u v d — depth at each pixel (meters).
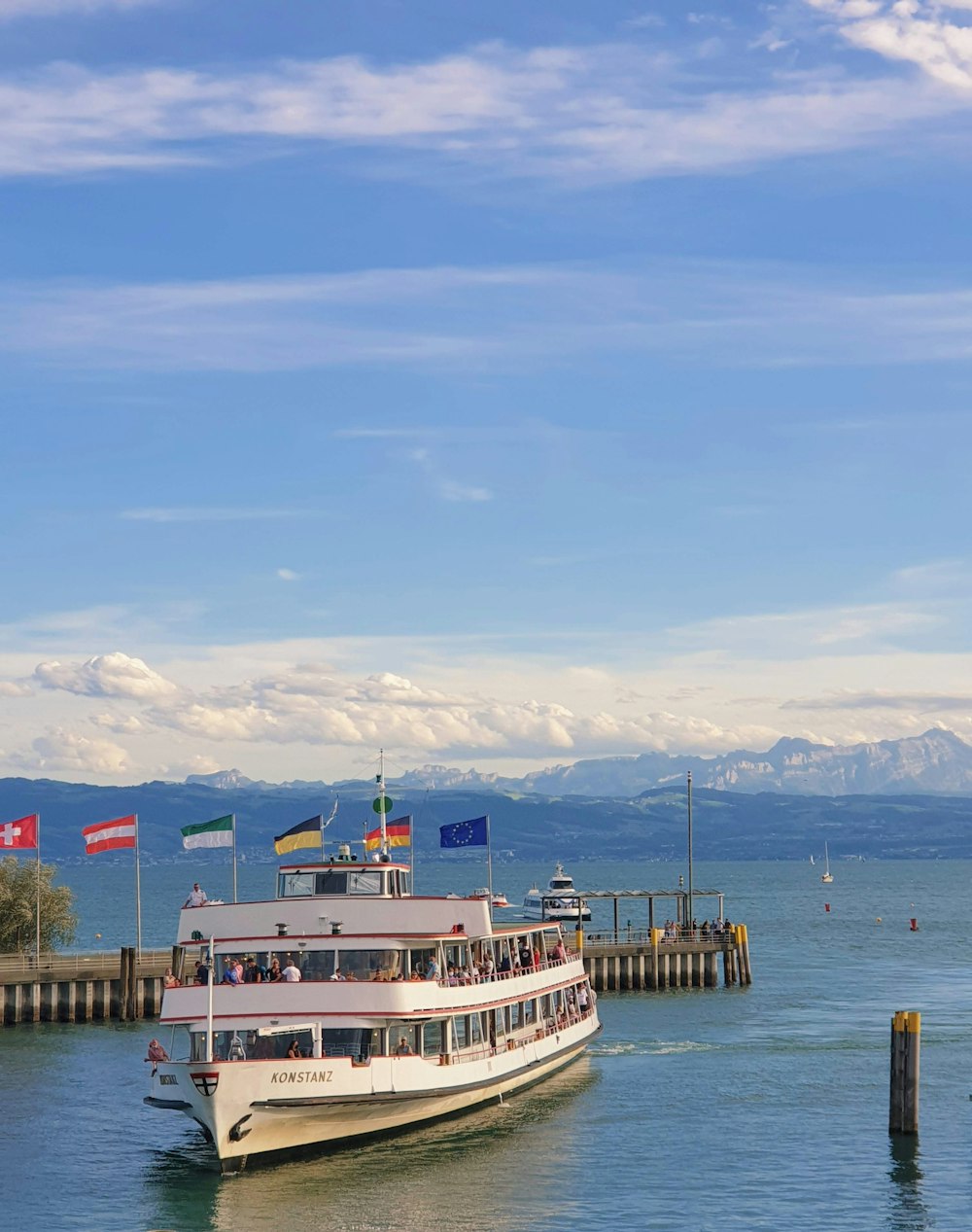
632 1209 58.47
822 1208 58.88
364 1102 62.44
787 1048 97.69
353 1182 61.41
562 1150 67.06
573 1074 86.44
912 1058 70.00
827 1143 69.19
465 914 70.69
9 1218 57.66
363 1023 63.81
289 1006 64.19
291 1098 60.38
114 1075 86.88
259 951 67.50
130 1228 56.16
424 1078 65.75
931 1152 67.44
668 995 130.00
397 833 83.50
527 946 85.25
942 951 192.12
